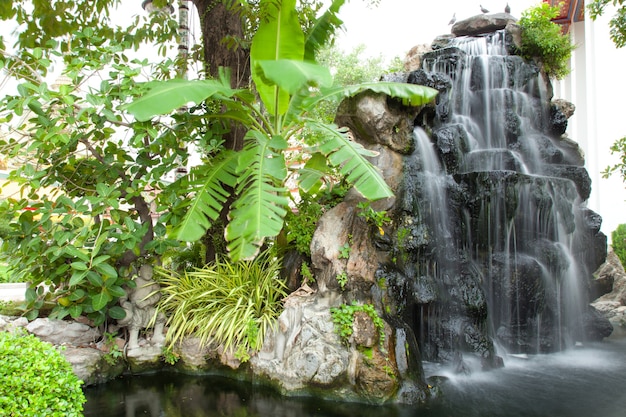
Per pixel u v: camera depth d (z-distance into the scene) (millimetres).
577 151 8672
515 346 5895
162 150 5125
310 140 6574
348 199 5387
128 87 4699
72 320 4957
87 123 4695
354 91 4863
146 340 5090
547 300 6184
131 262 5016
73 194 5082
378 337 4277
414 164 5848
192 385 4570
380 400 4012
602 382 4719
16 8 6699
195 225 3859
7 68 4648
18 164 5418
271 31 4438
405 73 7332
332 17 5211
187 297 5301
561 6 11766
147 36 7059
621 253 9812
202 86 4094
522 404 4078
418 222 5344
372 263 4785
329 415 3807
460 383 4652
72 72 4516
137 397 4234
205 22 6594
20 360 2686
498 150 7309
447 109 7457
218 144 5137
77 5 7223
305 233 5301
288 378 4281
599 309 8352
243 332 4730
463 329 5363
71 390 2818
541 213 6199
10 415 2488
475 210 6059
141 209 5266
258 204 3432
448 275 5723
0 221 8289
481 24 10422
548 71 9648
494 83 8711
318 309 4605
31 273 4645
